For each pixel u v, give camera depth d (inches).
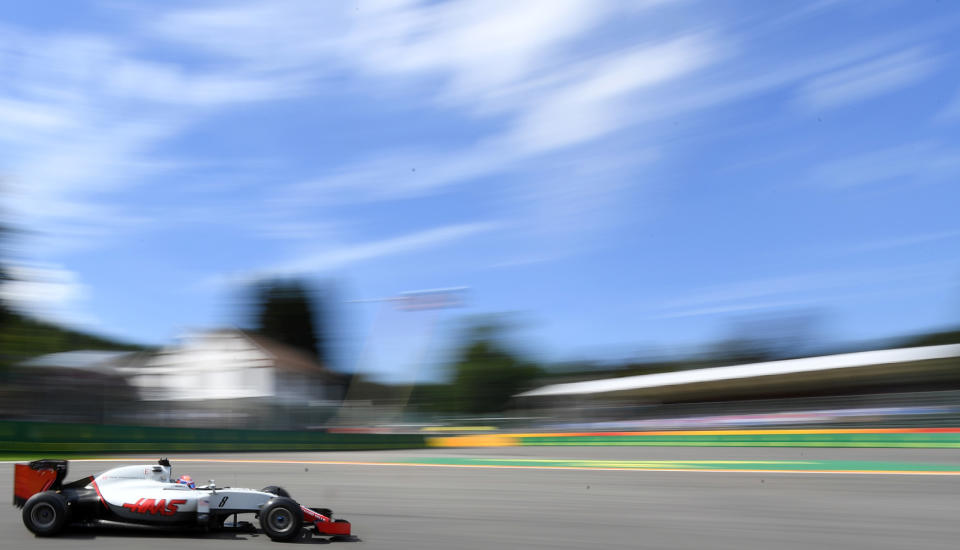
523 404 1435.8
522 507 363.3
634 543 258.4
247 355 1646.2
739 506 374.9
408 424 1674.5
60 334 1333.7
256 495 243.0
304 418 1466.5
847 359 1063.6
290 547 227.1
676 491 454.3
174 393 1497.3
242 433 1058.1
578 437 1290.6
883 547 255.9
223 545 226.4
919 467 664.4
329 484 493.7
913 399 991.6
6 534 243.4
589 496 422.0
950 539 274.2
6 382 1049.5
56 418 1026.7
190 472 605.3
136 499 239.8
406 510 346.9
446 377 2536.9
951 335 1069.8
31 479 246.2
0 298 1242.6
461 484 497.4
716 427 1171.3
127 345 1552.7
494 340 2534.5
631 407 1283.2
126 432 888.3
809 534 283.1
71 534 242.1
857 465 697.0
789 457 844.0
